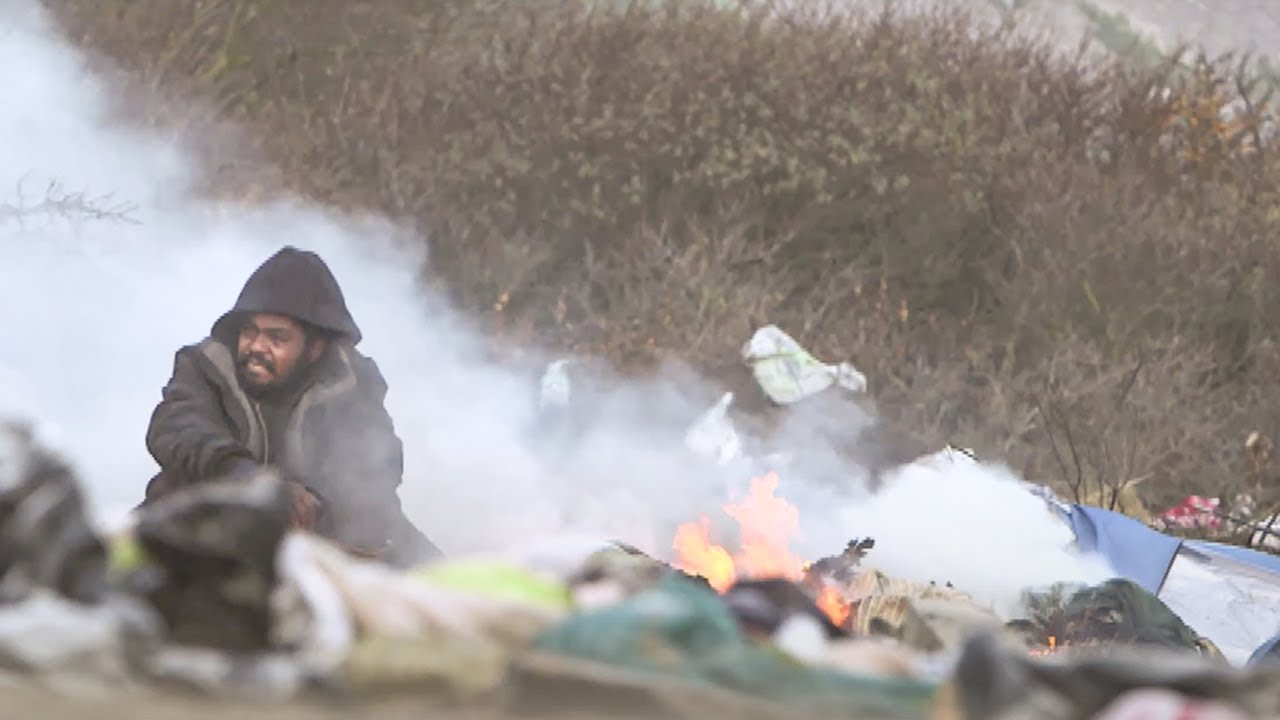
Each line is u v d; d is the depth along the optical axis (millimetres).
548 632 9078
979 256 36500
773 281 34625
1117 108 40875
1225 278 36469
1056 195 36500
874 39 39188
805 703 8906
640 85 36469
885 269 36000
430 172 33812
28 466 9281
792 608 12344
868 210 36312
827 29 39656
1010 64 40844
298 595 9352
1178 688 8539
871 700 9000
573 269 34156
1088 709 8539
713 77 36844
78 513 9297
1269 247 36781
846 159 36438
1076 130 39625
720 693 8711
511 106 35719
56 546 9172
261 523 9062
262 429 18188
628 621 9000
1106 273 35500
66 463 9406
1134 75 42688
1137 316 35156
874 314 34781
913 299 36000
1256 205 39000
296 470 18234
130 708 8141
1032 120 39562
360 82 35688
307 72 35969
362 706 8688
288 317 18312
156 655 8805
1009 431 31484
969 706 8398
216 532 9000
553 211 34750
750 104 36531
